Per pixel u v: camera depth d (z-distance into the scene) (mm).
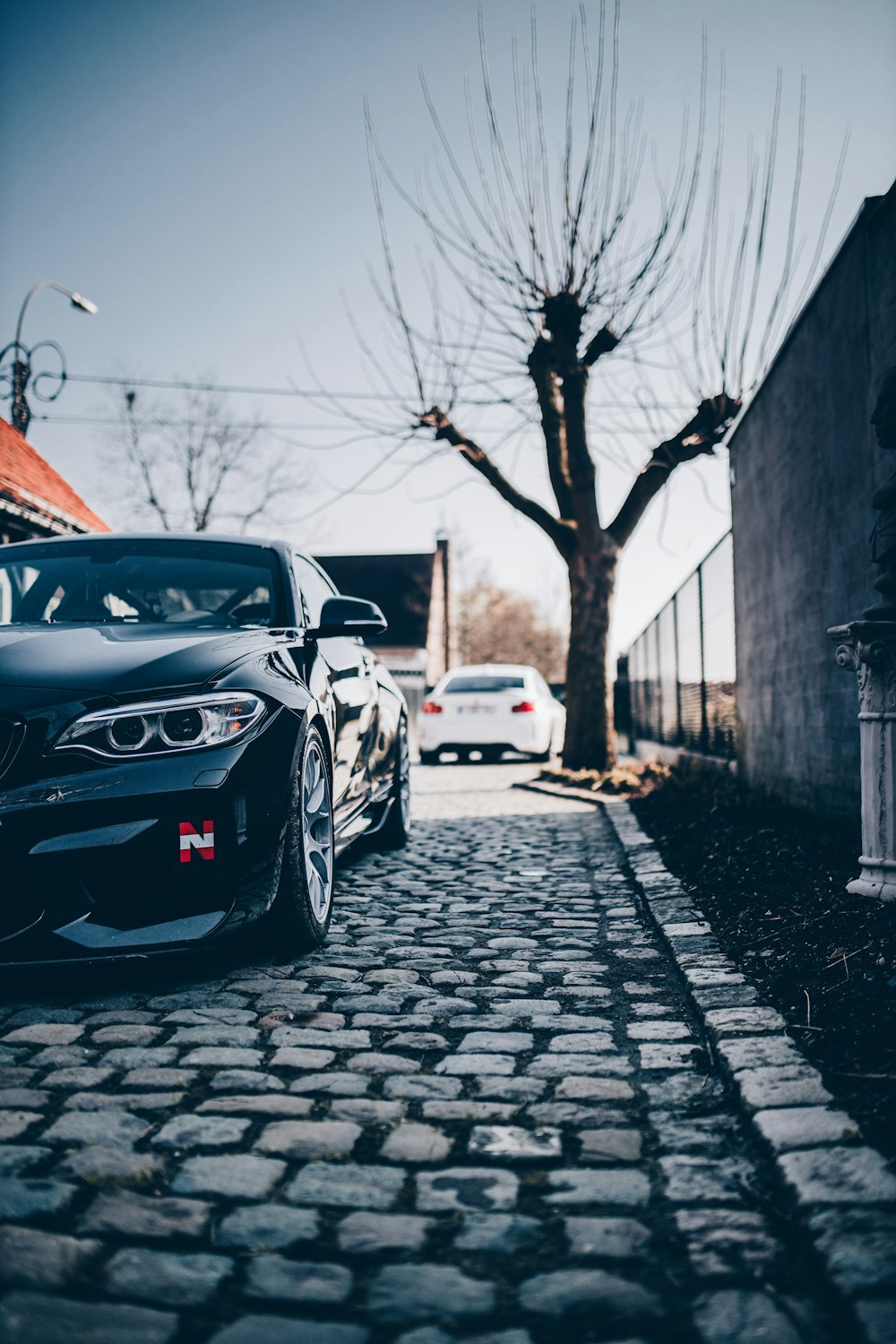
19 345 14414
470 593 60406
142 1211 1904
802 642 6727
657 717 16484
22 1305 1590
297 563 5035
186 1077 2605
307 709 3793
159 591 4480
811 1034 2781
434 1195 2002
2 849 3027
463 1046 2879
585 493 12250
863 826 4074
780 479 7250
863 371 5398
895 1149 2076
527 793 11102
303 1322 1585
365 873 5820
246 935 3391
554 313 11125
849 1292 1594
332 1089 2549
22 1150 2150
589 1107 2443
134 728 3215
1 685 3232
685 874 5434
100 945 3062
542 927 4434
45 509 11602
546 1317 1613
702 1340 1557
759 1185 2041
